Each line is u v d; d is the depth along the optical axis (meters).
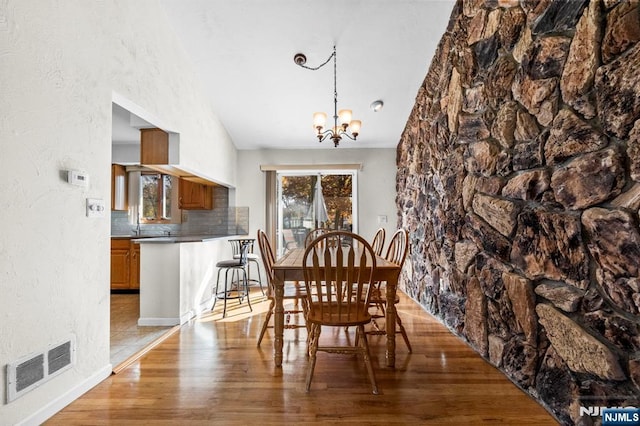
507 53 2.02
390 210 5.12
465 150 2.56
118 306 3.98
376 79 3.62
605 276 1.29
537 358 1.72
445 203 2.96
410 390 1.85
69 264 1.77
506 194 1.99
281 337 2.18
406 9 2.81
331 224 5.21
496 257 2.10
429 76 3.44
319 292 1.96
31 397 1.53
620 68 1.23
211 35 3.06
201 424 1.55
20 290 1.49
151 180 5.19
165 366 2.19
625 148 1.21
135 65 2.41
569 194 1.47
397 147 5.07
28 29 1.54
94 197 1.97
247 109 4.14
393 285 2.21
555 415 1.57
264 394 1.82
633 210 1.17
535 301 1.73
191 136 3.41
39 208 1.59
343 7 2.78
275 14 2.84
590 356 1.35
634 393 1.18
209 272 3.97
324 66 3.42
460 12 2.68
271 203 5.10
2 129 1.42
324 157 5.14
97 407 1.70
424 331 2.85
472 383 1.93
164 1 2.73
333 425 1.54
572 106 1.47
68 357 1.74
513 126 1.94
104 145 2.06
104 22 2.07
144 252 3.16
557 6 1.58
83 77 1.88
